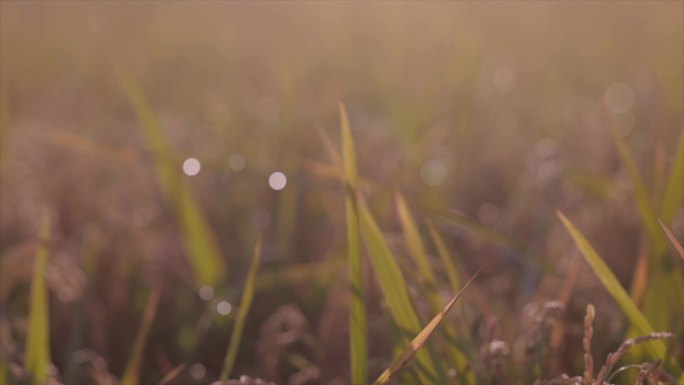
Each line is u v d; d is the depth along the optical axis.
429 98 2.61
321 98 2.83
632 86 3.26
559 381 1.05
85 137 2.37
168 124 2.63
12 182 1.87
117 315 1.67
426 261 1.19
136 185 1.99
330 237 1.90
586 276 1.38
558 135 2.53
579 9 4.41
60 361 1.58
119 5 4.69
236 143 2.44
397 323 1.09
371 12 3.97
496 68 3.31
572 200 1.84
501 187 2.27
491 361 1.12
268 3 4.39
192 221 1.71
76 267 1.60
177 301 1.72
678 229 1.63
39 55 3.59
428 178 2.13
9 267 1.54
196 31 4.40
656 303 1.18
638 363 1.16
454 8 4.06
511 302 1.57
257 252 1.24
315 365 1.49
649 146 2.24
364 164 2.14
